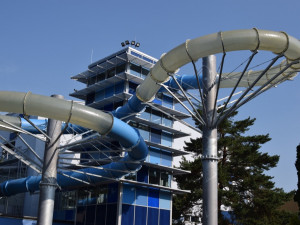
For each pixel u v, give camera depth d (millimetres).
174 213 47844
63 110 23000
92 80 44781
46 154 27500
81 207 42094
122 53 41594
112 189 38531
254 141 48719
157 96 42469
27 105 22391
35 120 34438
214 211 23625
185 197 47562
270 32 21141
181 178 48531
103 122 24797
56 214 46031
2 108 22578
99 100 43031
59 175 38188
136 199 38719
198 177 48250
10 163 53406
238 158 47375
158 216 40406
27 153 51688
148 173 40281
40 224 25938
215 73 26875
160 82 25500
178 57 22672
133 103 32406
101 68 42969
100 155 41281
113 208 37594
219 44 21250
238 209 44781
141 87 27953
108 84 42188
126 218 37312
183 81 36438
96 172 35375
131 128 27109
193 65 22609
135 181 37594
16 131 28328
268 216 46219
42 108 22562
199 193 46125
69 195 45156
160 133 42312
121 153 37625
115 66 42000
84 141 27156
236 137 49469
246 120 49094
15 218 39750
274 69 30938
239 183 48500
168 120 43656
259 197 47625
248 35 20938
